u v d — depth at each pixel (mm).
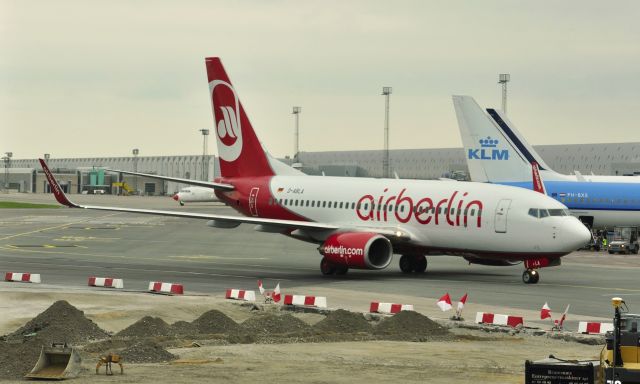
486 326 110750
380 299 136625
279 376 77500
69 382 75000
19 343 88875
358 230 174000
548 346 98062
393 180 182625
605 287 156125
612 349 66750
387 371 80750
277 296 130875
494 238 162125
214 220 175750
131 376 77375
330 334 101500
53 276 164375
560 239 155875
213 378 76438
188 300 130625
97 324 108625
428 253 173000
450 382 76062
